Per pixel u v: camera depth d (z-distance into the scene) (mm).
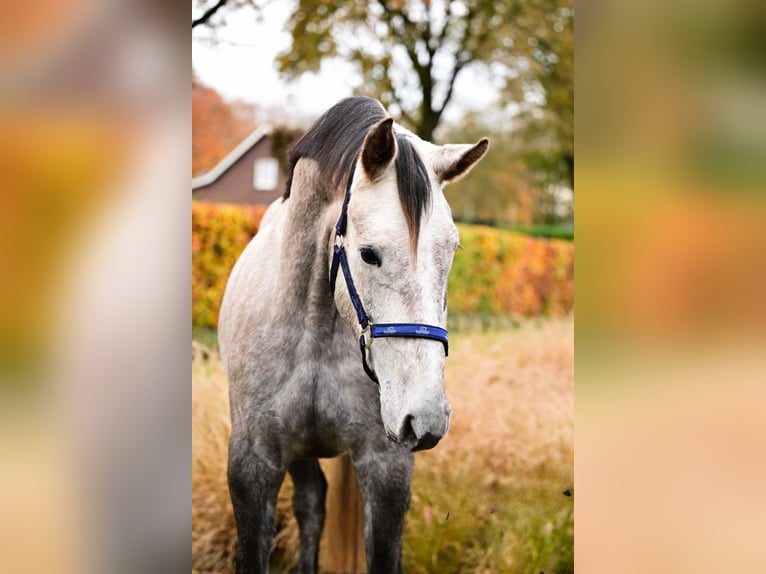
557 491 3447
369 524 2221
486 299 9242
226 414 3648
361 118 2062
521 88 10109
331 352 2195
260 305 2301
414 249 1691
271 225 2602
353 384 2195
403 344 1679
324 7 7551
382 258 1718
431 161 1871
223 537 3461
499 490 3541
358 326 1854
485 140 1843
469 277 9062
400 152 1769
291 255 2207
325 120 2148
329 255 2090
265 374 2223
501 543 3312
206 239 6148
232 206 6344
